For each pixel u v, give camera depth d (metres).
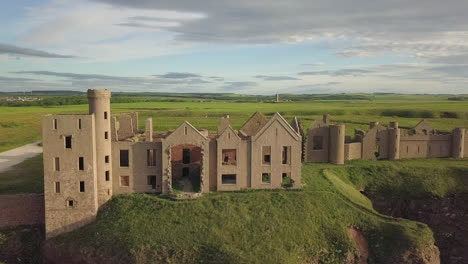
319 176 84.25
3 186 77.81
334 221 68.12
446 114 192.88
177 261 58.53
